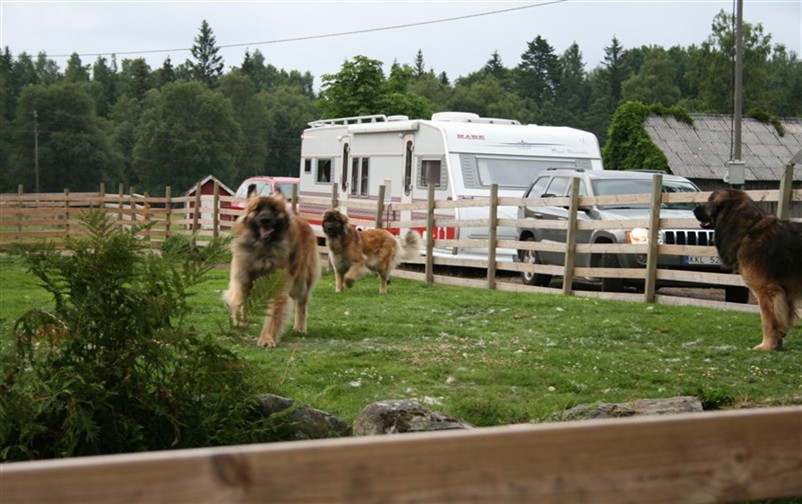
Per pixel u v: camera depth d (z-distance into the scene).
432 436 2.20
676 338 11.13
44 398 5.18
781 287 10.30
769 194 12.88
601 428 2.33
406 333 11.45
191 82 93.50
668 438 2.39
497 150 20.11
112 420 5.31
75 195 29.45
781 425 2.49
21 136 89.56
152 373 5.51
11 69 121.50
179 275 5.57
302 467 2.11
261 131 106.00
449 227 18.62
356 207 21.09
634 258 15.20
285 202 10.77
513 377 8.78
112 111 121.44
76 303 5.40
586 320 12.49
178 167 91.75
